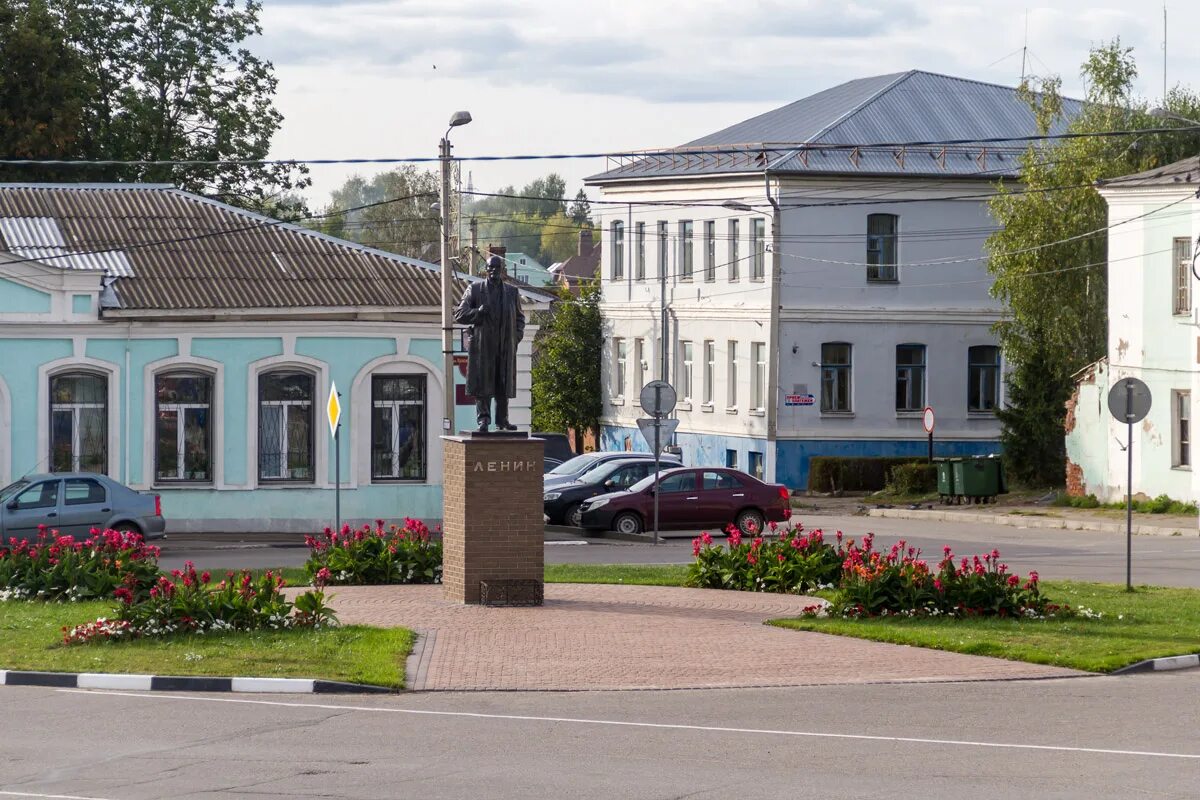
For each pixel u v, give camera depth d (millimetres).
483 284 23781
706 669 18391
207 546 36375
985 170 62594
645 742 14094
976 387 63281
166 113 65000
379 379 40812
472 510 23594
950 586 22828
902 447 62188
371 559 27062
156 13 64562
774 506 40938
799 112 69812
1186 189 46688
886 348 62094
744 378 63812
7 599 24359
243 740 14219
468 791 11977
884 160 61906
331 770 12812
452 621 21906
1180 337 47156
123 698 16672
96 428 39281
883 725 15008
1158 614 22828
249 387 39844
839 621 22172
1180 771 12750
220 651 19031
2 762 13195
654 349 71812
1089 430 50594
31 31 56500
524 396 43500
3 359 38406
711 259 66625
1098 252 55031
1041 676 18141
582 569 29547
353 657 18641
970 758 13320
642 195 71938
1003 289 56094
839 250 61469
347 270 41688
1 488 38062
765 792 11914
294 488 40156
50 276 38531
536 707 16125
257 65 66812
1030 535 41531
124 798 11789
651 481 40562
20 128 56406
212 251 41812
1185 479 46781
